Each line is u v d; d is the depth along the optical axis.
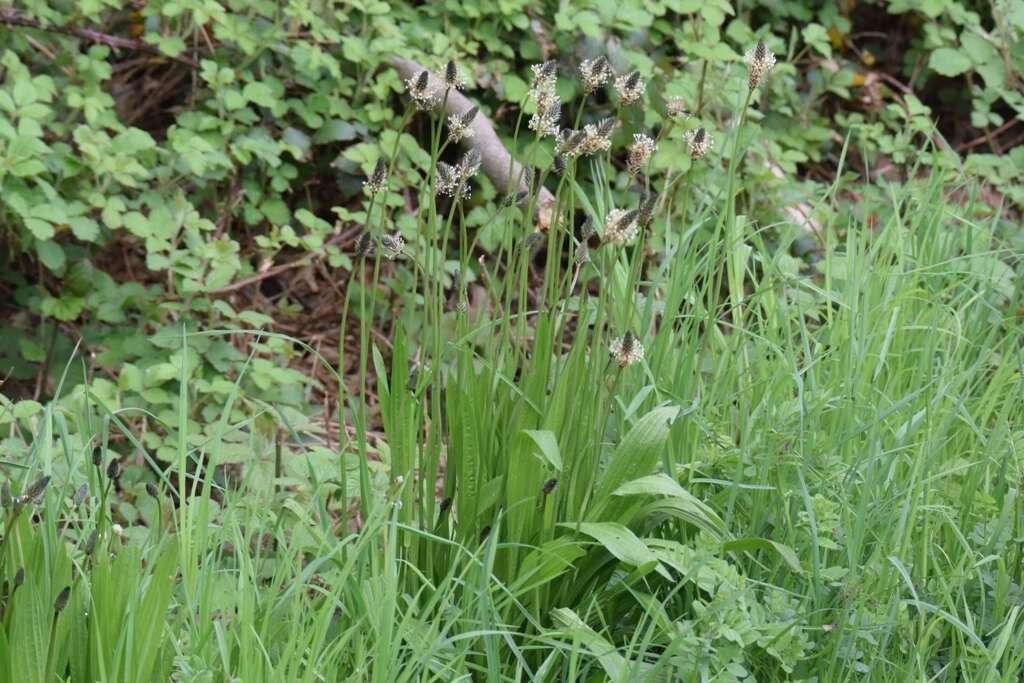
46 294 4.23
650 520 2.81
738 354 3.33
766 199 4.95
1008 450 3.10
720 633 2.45
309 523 2.71
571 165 2.66
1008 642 2.63
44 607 2.12
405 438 2.64
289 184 4.88
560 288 2.70
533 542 2.68
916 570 2.86
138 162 4.31
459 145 4.77
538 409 2.68
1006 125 5.88
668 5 5.00
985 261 4.00
